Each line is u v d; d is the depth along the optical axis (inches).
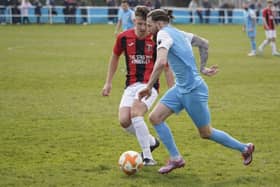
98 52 1556.3
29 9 2664.9
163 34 417.1
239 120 662.5
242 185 413.1
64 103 772.0
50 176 434.6
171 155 437.7
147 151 465.1
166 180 424.8
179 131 600.7
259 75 1085.8
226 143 443.2
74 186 409.7
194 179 428.1
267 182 421.1
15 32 2196.1
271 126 629.3
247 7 1501.0
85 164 469.7
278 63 1306.6
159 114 433.4
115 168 457.7
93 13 2807.6
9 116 681.6
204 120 428.5
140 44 471.2
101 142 552.1
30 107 740.7
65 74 1083.9
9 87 909.2
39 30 2317.9
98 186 409.7
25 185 412.2
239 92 875.4
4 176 434.0
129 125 476.4
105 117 679.7
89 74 1088.8
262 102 786.2
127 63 477.4
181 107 432.8
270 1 1497.3
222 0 3344.0
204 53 441.7
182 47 420.2
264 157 493.7
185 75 419.5
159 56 408.8
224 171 449.7
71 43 1825.8
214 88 917.8
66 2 2691.9
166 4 3272.6
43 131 600.7
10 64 1243.8
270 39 1517.0
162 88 922.1
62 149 523.2
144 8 466.9
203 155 499.8
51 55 1457.9
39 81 983.0
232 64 1283.2
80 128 616.7
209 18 2942.9
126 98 475.2
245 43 1905.8
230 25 2834.6
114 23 2785.4
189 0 3294.8
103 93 491.8
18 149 522.6
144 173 443.2
